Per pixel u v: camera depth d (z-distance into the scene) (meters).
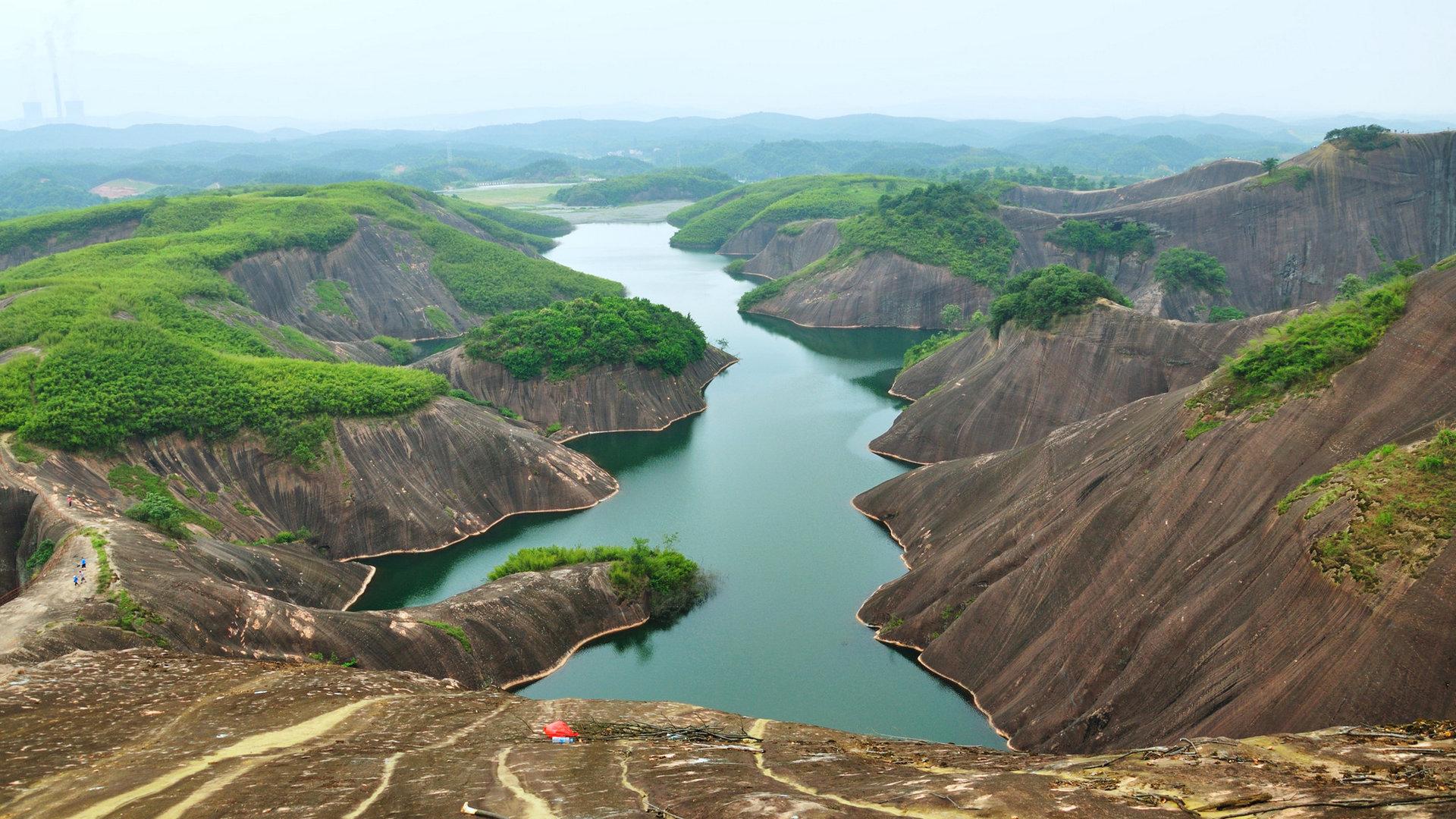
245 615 55.31
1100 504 55.56
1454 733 26.20
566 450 100.81
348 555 81.81
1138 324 99.94
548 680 60.72
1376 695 32.84
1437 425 43.09
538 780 24.72
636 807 21.56
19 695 34.12
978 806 19.39
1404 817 16.45
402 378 95.62
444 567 80.56
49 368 81.69
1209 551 47.72
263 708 34.31
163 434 81.31
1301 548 40.38
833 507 91.44
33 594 52.44
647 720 37.84
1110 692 45.38
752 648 64.06
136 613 50.91
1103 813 18.41
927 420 106.00
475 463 92.06
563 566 72.75
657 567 71.69
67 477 72.62
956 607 61.94
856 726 53.47
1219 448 52.50
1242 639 40.31
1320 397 50.22
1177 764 23.50
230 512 79.31
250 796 23.33
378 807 22.42
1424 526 36.41
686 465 104.75
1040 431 99.69
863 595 72.19
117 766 26.47
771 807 20.27
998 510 71.50
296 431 85.44
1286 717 35.47
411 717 34.56
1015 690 52.38
